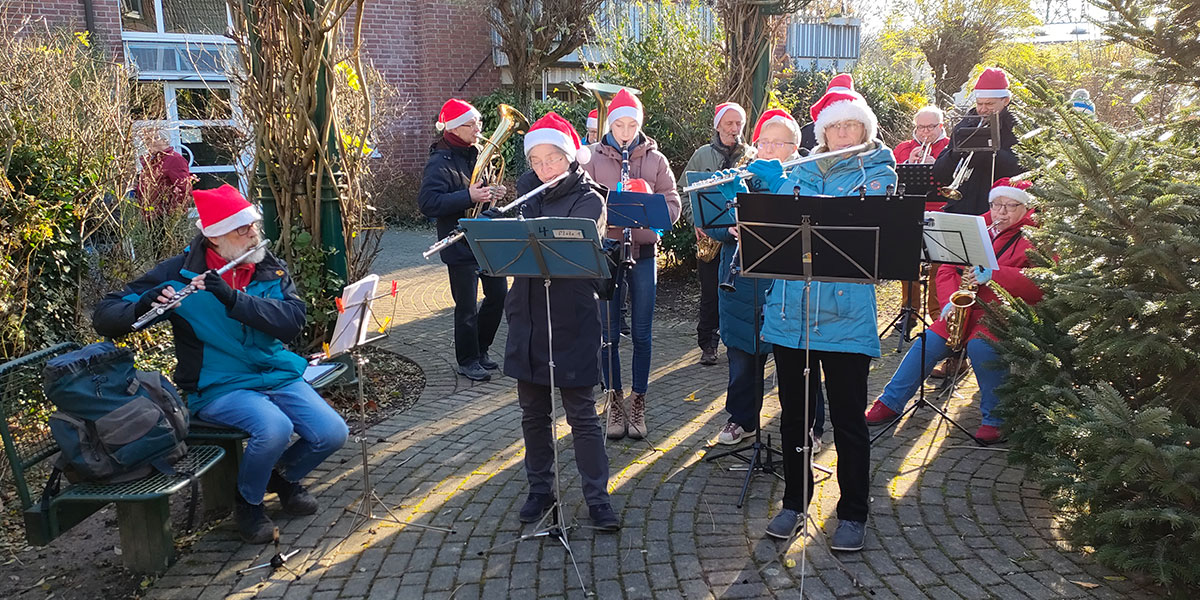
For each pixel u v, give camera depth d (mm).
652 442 4621
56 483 3357
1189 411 3279
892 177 3322
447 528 3738
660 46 9211
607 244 3512
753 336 4250
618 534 3641
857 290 3244
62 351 3768
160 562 3424
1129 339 3250
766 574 3301
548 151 3434
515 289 3496
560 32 13844
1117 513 2984
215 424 3652
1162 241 3137
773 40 8148
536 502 3764
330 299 5465
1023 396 3686
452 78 14289
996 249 4773
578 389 3543
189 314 3678
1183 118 3711
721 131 5457
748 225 3029
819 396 4348
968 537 3529
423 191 5492
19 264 4961
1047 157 4043
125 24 11797
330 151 5422
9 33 9172
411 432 4879
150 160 7652
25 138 5410
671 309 7793
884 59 19562
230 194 3596
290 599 3242
